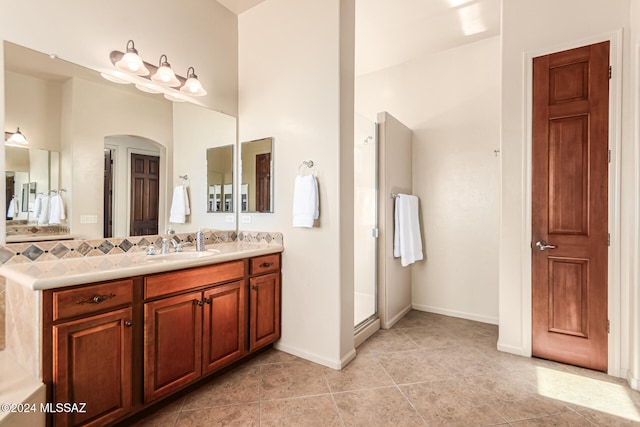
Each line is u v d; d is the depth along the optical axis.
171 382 1.71
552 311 2.29
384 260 3.01
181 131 2.34
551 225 2.28
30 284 1.24
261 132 2.61
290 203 2.44
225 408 1.74
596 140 2.12
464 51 3.32
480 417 1.66
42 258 1.68
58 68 1.71
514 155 2.41
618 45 2.05
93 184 1.88
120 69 1.97
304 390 1.92
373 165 3.08
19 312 1.40
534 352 2.36
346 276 2.29
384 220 3.01
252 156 2.67
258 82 2.62
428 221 3.55
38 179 1.66
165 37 2.20
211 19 2.53
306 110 2.34
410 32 3.07
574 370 2.16
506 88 2.44
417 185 3.62
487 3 2.64
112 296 1.47
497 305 3.14
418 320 3.25
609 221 2.08
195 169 2.44
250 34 2.68
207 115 2.52
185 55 2.34
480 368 2.20
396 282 3.25
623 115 2.04
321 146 2.27
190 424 1.61
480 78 3.24
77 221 1.82
